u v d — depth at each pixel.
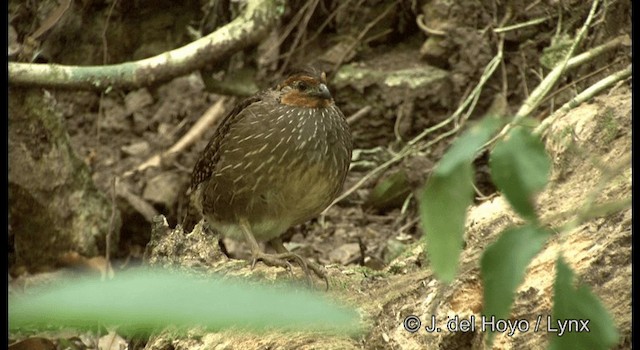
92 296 1.35
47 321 1.41
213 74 12.73
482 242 7.07
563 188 7.28
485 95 11.98
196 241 7.59
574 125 7.80
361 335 6.25
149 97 13.48
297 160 8.34
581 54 10.02
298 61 12.80
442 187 1.87
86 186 11.95
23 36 11.54
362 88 12.41
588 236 6.25
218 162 8.56
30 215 11.59
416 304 6.40
